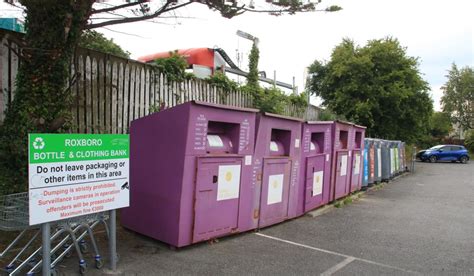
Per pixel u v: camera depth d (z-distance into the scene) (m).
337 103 25.69
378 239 6.62
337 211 9.02
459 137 58.12
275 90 13.27
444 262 5.55
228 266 4.91
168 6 6.05
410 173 20.80
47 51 5.16
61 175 3.88
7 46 5.45
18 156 5.29
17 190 5.29
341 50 26.36
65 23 5.20
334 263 5.30
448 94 52.44
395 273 5.04
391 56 25.22
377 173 14.23
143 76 7.91
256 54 13.42
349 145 10.68
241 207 6.19
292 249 5.80
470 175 20.23
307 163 8.04
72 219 4.24
